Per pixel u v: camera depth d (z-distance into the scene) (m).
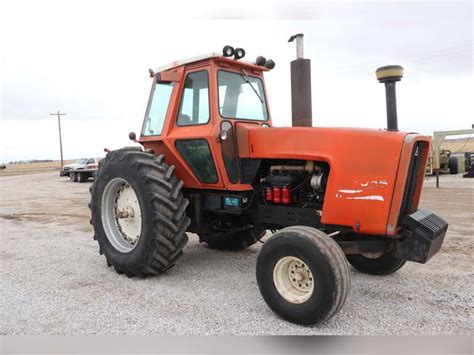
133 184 4.32
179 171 4.69
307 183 3.90
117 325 3.25
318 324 3.16
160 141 4.77
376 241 3.57
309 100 4.88
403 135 3.32
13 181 24.03
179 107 4.61
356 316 3.37
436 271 4.51
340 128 3.60
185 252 5.51
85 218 8.83
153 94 4.98
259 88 4.88
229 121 4.30
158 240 4.13
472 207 8.95
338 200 3.44
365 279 4.29
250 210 4.40
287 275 3.36
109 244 4.67
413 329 3.13
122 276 4.51
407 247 3.38
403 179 3.24
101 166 4.86
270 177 4.11
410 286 4.05
